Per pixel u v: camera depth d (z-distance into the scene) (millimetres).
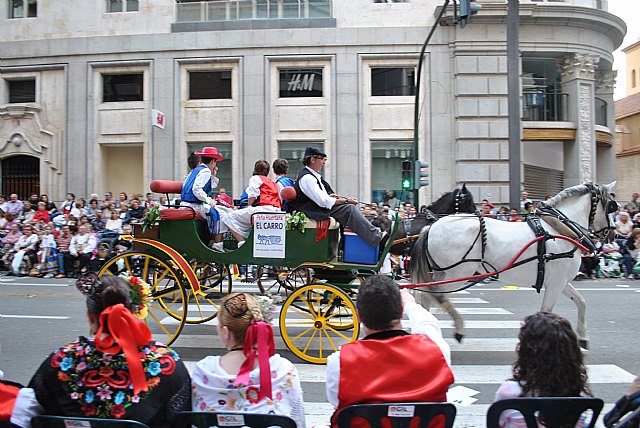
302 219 6902
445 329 8766
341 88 20109
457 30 19625
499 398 3125
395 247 7930
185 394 3082
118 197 21453
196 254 7402
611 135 22375
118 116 21000
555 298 6992
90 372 2920
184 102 20781
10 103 21938
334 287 6727
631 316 9797
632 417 2943
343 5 20375
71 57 21203
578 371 3023
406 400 2906
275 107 20438
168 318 9359
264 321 3268
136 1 21391
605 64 21781
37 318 9383
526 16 19422
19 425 2895
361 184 20031
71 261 14703
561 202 7516
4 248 15508
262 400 3107
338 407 3031
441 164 19922
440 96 19938
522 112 20312
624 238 15211
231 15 20828
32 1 21812
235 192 20500
